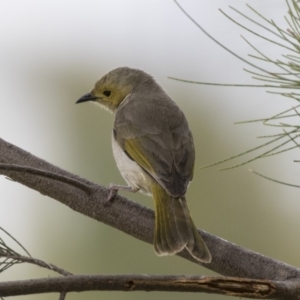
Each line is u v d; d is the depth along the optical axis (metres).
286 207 13.98
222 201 14.07
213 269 8.70
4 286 5.89
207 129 14.59
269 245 13.85
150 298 12.98
